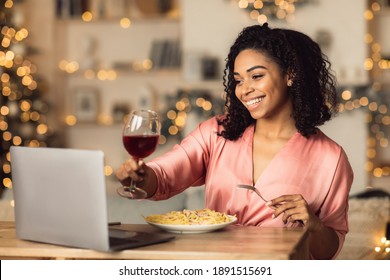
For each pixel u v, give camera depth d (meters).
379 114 6.18
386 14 6.22
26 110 6.37
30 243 1.98
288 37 2.44
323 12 6.00
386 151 6.34
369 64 6.13
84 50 6.68
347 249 3.17
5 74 6.28
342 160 2.43
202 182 2.62
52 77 6.66
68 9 6.60
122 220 3.20
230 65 2.51
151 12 6.51
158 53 6.45
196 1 6.18
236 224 2.42
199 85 6.14
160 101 6.71
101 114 6.82
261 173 2.44
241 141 2.49
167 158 2.49
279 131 2.46
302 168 2.39
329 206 2.40
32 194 1.96
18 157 1.97
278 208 2.14
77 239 1.88
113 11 6.58
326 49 6.01
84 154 1.82
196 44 6.19
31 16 6.62
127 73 6.55
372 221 3.35
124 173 2.14
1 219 3.31
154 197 2.38
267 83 2.36
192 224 2.07
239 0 6.09
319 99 2.49
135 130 2.02
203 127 2.58
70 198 1.87
